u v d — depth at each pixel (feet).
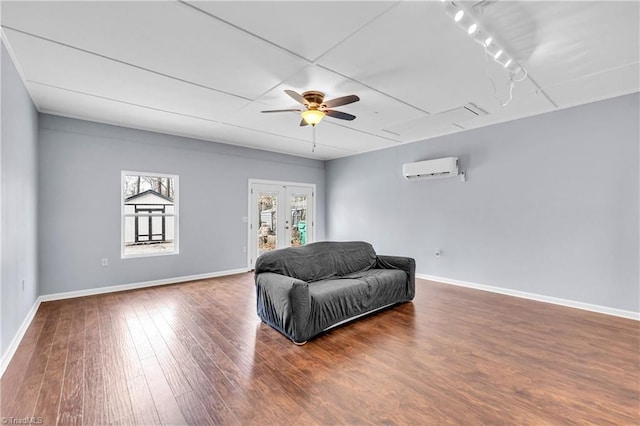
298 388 6.78
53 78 9.73
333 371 7.50
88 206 13.98
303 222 22.79
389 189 19.42
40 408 6.05
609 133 11.31
